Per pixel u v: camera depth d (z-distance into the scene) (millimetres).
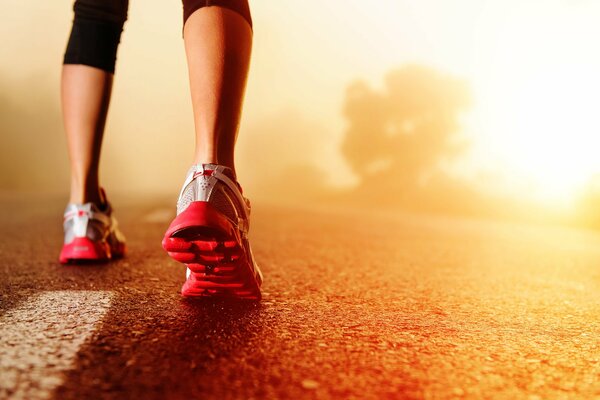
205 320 1218
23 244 2836
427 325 1317
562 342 1224
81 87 1823
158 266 2051
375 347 1080
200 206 1171
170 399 761
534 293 2004
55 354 931
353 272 2297
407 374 925
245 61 1279
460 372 955
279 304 1464
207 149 1229
